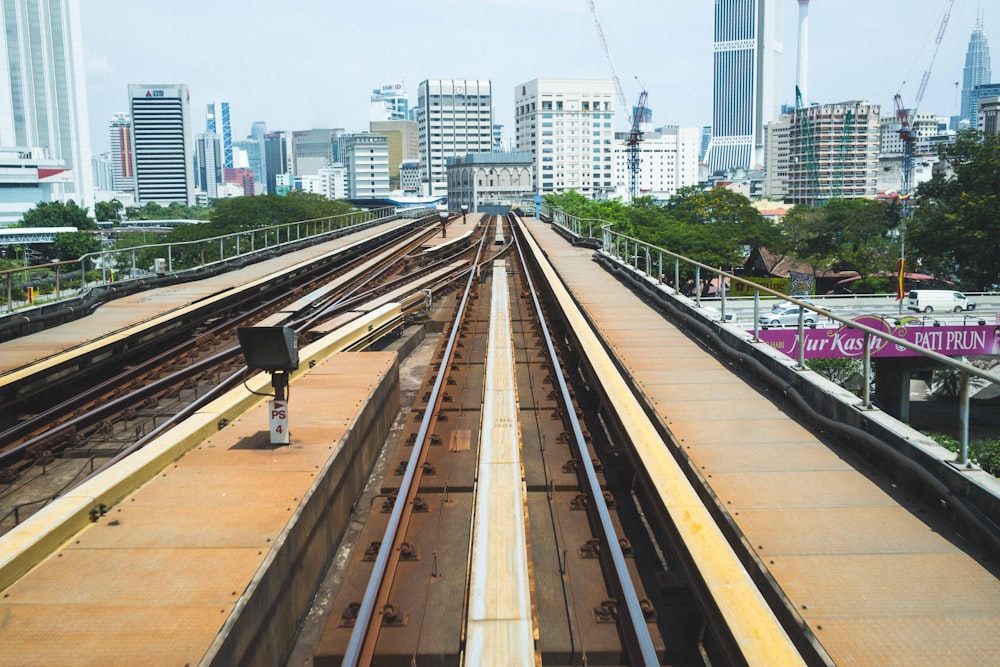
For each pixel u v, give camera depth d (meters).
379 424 10.02
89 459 9.52
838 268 75.62
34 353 11.88
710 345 11.93
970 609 4.59
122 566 5.34
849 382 39.97
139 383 12.82
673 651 5.57
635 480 8.29
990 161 49.25
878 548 5.30
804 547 5.32
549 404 11.39
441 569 6.70
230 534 5.79
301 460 7.30
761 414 8.30
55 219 118.81
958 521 5.52
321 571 6.80
